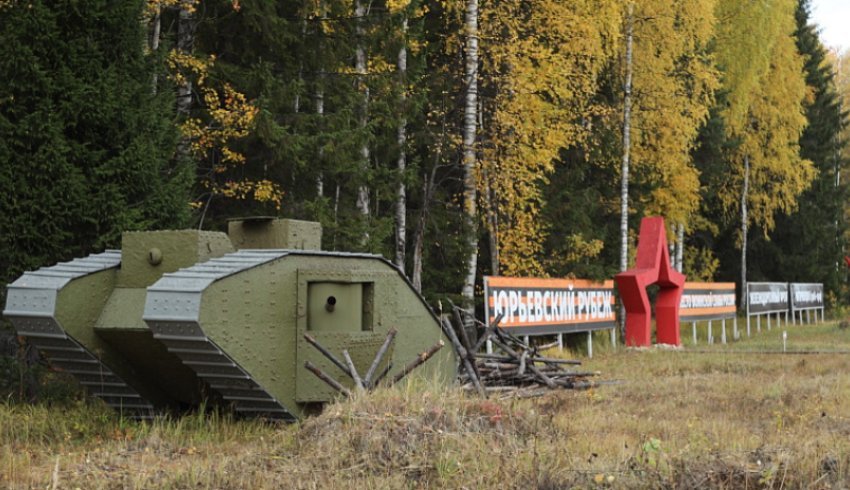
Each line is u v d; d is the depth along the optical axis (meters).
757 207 47.34
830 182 55.59
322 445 9.31
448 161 27.38
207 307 10.41
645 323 28.77
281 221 12.45
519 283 23.75
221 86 19.66
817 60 55.41
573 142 27.44
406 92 23.38
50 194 13.54
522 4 26.33
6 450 10.02
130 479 8.55
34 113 13.52
